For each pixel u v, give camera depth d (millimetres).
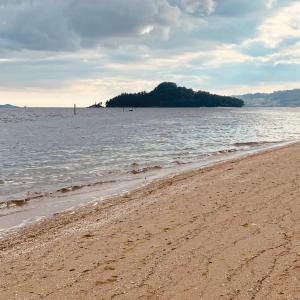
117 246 7797
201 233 8234
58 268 6809
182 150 28688
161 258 6961
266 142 34062
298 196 10961
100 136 43625
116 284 6000
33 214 11477
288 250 6949
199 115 129625
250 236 7820
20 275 6578
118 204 12164
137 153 27141
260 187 12570
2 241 8977
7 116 127375
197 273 6223
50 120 96312
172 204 11188
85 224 9945
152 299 5449
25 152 28719
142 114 144250
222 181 14297
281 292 5438
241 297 5363
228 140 37125
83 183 16469
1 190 15352
